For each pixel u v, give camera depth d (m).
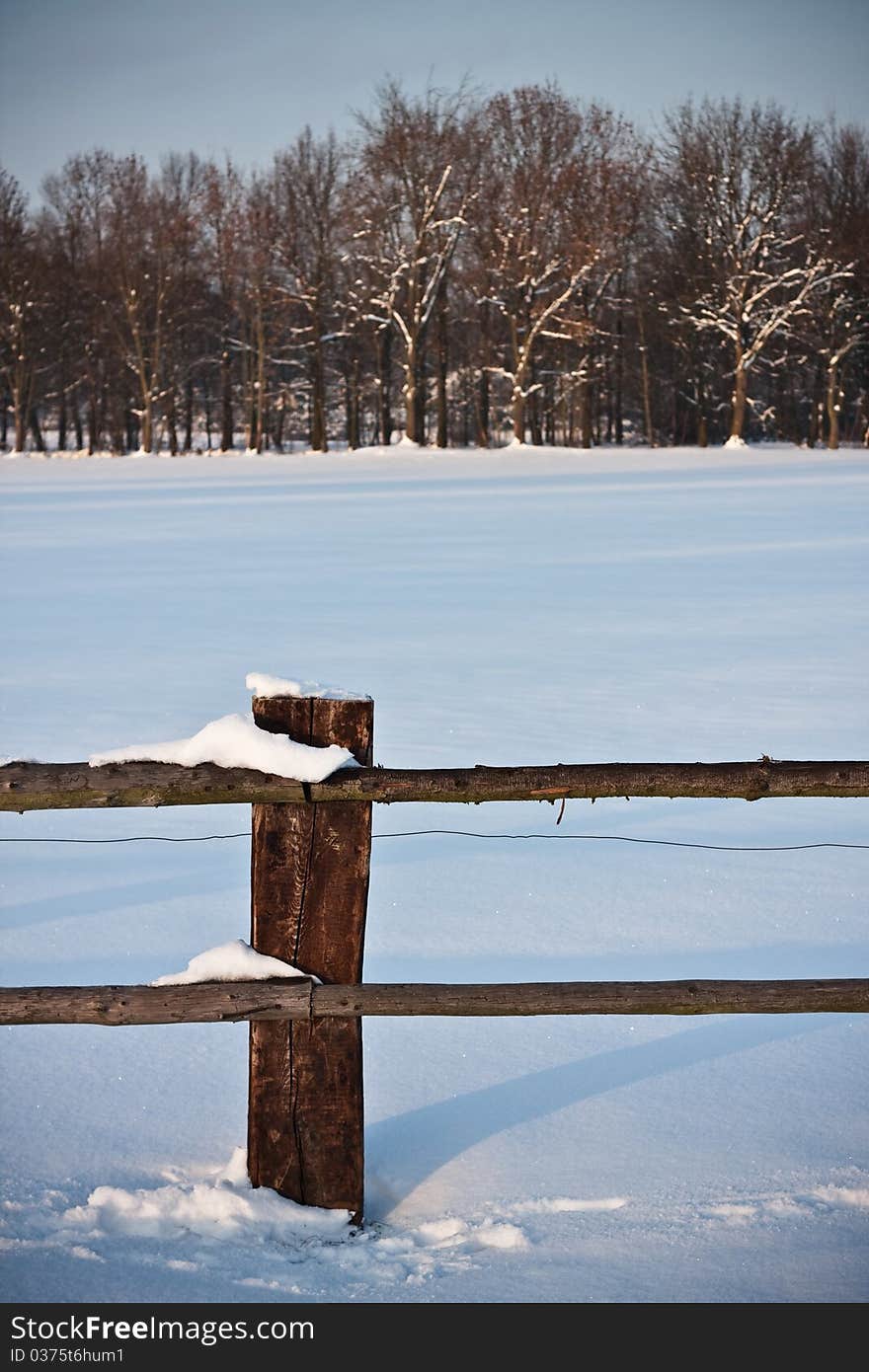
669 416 83.19
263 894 3.35
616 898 5.64
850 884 5.85
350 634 12.95
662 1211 3.39
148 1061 4.19
